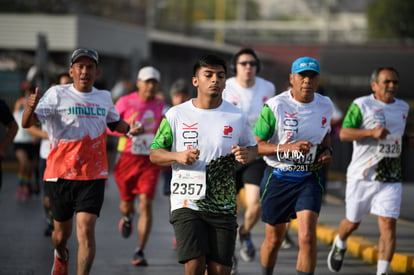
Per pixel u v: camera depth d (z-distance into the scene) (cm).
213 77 1598
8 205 3766
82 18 7181
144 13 10406
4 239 2794
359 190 2172
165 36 9206
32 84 3928
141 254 2400
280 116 1897
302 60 1873
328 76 7981
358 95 7969
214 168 1609
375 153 2145
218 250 1594
